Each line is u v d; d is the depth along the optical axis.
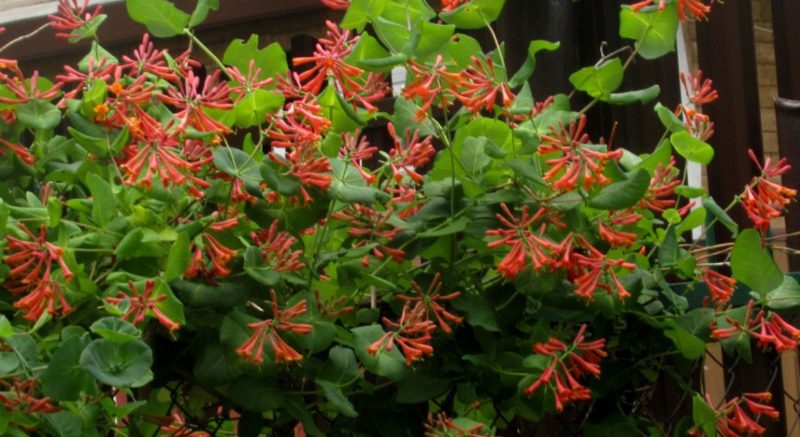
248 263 1.94
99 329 1.73
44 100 2.07
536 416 2.14
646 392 2.25
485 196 2.04
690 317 2.14
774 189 2.10
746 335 2.09
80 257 2.00
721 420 2.09
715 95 2.14
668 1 2.06
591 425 2.18
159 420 2.08
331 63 1.94
